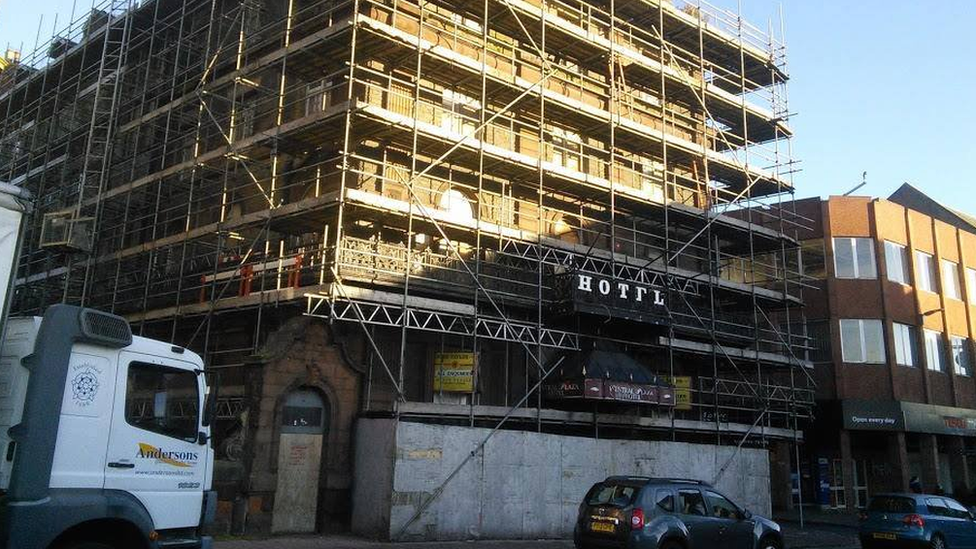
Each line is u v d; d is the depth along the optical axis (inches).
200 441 365.1
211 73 946.7
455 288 770.8
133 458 331.9
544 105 887.7
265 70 839.1
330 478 679.1
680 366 1045.8
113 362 330.3
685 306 974.4
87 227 826.2
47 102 1187.9
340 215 666.8
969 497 1212.5
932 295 1395.2
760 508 936.9
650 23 1069.8
